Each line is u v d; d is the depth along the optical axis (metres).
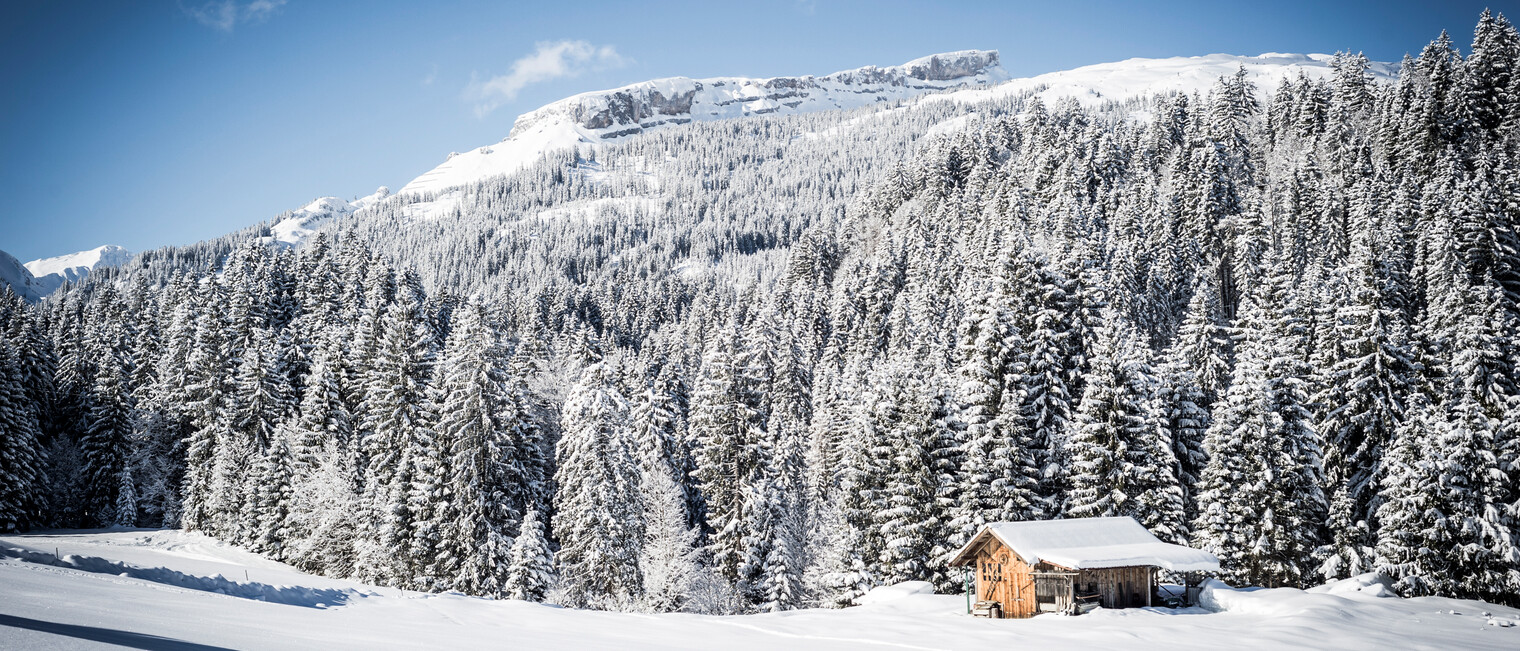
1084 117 183.00
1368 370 50.44
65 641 10.85
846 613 38.75
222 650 12.39
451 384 56.72
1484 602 38.78
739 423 58.81
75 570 24.88
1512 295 73.06
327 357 77.44
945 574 48.03
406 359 64.50
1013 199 116.81
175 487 82.69
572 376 79.94
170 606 18.55
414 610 27.55
